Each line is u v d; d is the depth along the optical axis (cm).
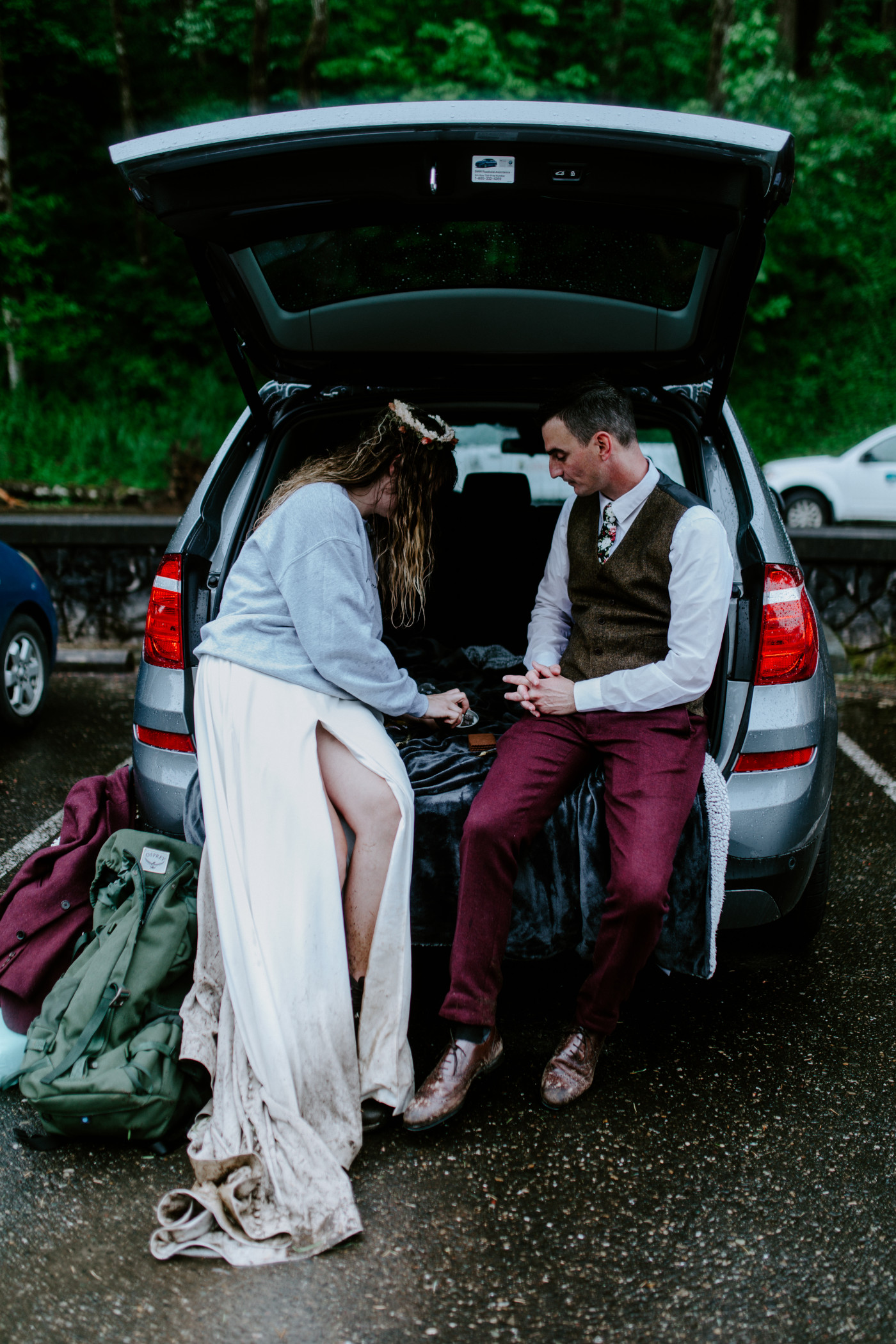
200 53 1789
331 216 222
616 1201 188
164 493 1208
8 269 1471
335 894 199
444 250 242
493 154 196
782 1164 198
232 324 256
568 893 218
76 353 1570
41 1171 195
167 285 1680
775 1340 158
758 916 227
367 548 216
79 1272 171
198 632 236
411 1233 180
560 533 246
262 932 194
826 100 1627
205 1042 203
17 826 361
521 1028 244
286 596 208
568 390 221
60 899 229
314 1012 194
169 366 1638
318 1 1299
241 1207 180
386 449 215
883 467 1134
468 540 338
